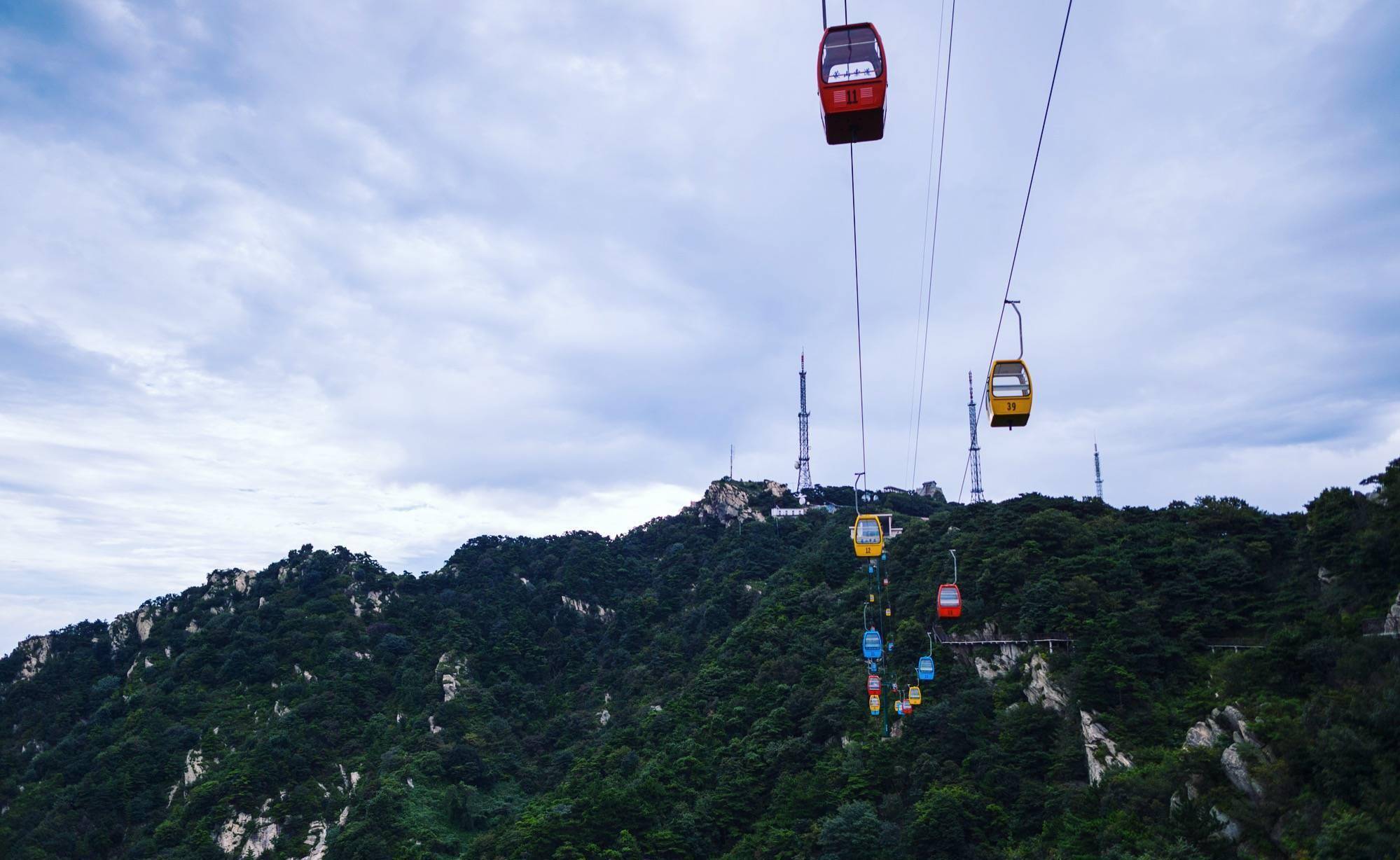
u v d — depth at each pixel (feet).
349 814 311.06
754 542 483.92
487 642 457.27
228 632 440.45
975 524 302.25
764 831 216.33
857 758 222.28
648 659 424.87
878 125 63.98
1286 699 160.56
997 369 84.79
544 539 608.19
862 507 533.55
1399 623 155.84
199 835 301.02
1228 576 210.38
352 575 506.48
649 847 220.84
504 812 316.19
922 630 263.29
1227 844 138.51
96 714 395.96
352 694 389.80
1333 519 191.42
